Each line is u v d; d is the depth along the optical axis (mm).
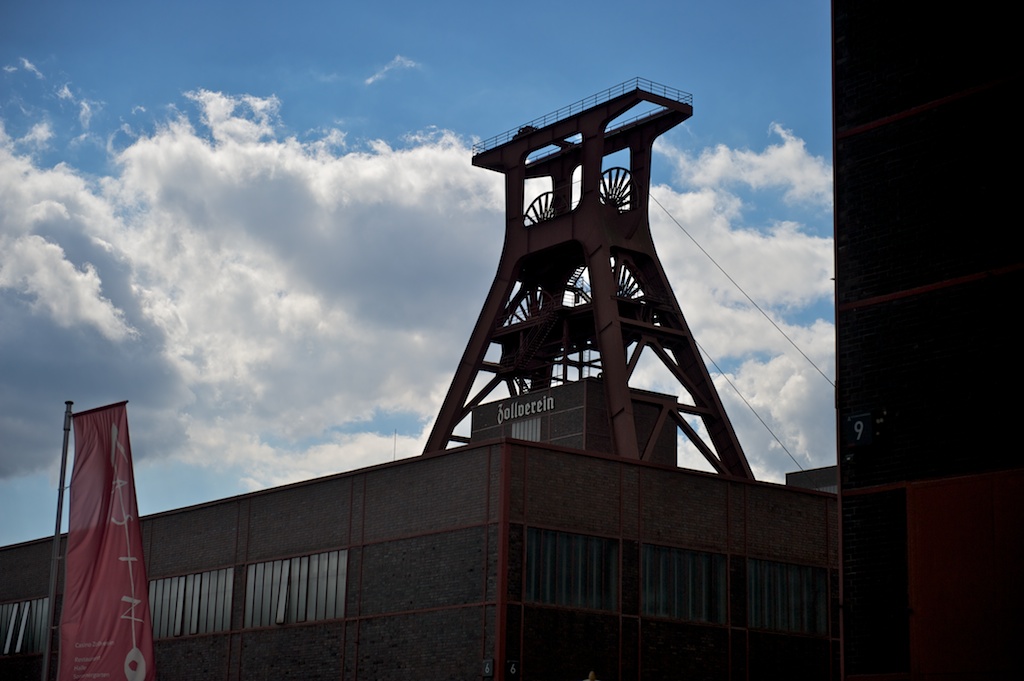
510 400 74688
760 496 60562
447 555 54281
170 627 68125
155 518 71125
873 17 36562
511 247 76438
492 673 50875
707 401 71750
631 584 55281
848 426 35031
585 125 74250
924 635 32844
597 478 55469
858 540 34406
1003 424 32500
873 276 35375
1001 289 33094
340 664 57750
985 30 34375
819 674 60219
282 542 62844
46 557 79062
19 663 78688
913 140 35219
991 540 32219
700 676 56406
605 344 69500
